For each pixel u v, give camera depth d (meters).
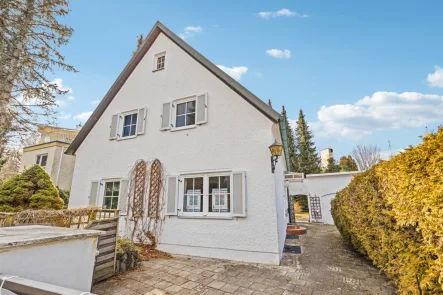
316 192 16.55
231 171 6.80
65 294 1.20
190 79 8.26
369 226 4.79
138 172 8.31
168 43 9.13
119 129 9.27
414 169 2.74
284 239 8.85
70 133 20.62
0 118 7.66
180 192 7.44
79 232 2.40
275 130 7.56
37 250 1.87
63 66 8.84
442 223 2.29
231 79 7.31
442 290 2.35
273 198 6.18
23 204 7.06
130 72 9.77
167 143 8.09
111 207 8.66
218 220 6.64
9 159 12.19
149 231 7.55
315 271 5.28
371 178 4.55
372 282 4.54
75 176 9.70
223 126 7.26
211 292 4.10
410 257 2.96
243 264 5.85
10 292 1.39
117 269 4.93
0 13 7.51
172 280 4.65
